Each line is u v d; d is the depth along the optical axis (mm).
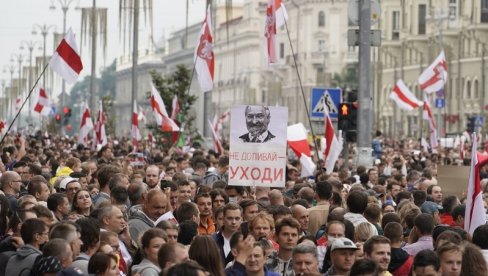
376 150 81875
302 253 22969
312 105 57094
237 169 33938
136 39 90812
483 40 157375
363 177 45938
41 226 24312
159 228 23859
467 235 27516
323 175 41000
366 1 52406
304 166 48219
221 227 28125
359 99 52688
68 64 45375
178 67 87750
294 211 30375
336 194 35188
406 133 179625
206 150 85125
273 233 27078
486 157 29688
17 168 43094
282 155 34000
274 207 30359
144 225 28984
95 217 27172
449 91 161125
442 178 40906
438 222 33844
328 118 48594
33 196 31203
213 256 21281
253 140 33969
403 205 33156
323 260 26656
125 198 30891
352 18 52781
